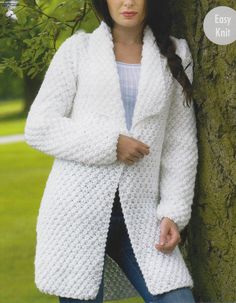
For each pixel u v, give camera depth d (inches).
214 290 118.9
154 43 113.0
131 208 110.4
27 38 150.2
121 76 111.3
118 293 121.8
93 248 109.3
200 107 115.0
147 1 112.7
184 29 117.9
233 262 114.8
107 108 109.6
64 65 112.6
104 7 114.5
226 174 113.0
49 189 112.3
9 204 349.1
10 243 273.0
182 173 113.3
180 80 111.9
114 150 107.8
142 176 111.0
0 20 146.6
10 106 1145.4
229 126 111.2
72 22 151.0
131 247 112.7
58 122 111.0
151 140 110.9
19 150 565.9
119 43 114.5
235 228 113.7
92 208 109.2
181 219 112.1
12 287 217.9
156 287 109.0
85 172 110.0
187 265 125.3
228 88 109.7
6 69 154.7
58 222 110.0
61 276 109.6
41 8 154.0
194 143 114.6
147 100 109.3
